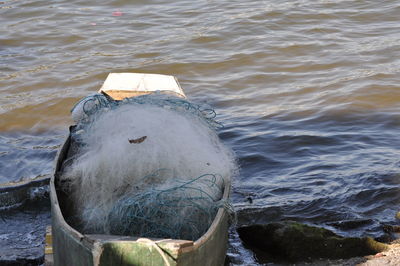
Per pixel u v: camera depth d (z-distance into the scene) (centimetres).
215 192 680
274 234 728
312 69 1356
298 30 1595
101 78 1345
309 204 844
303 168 951
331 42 1509
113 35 1600
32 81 1329
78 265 561
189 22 1672
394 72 1305
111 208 643
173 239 561
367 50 1448
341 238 719
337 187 883
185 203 631
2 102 1228
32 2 1858
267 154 996
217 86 1293
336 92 1218
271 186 902
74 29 1647
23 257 742
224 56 1445
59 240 602
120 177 665
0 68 1405
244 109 1177
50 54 1492
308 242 719
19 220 834
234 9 1755
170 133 694
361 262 691
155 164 668
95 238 540
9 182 926
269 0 1823
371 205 836
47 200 877
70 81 1328
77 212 677
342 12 1709
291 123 1100
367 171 920
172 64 1410
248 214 826
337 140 1034
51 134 1108
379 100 1177
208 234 576
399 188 865
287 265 711
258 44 1507
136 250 523
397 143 1018
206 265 583
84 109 816
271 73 1345
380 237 754
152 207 623
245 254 736
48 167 980
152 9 1788
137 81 1037
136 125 704
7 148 1048
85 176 682
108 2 1852
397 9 1719
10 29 1656
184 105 778
